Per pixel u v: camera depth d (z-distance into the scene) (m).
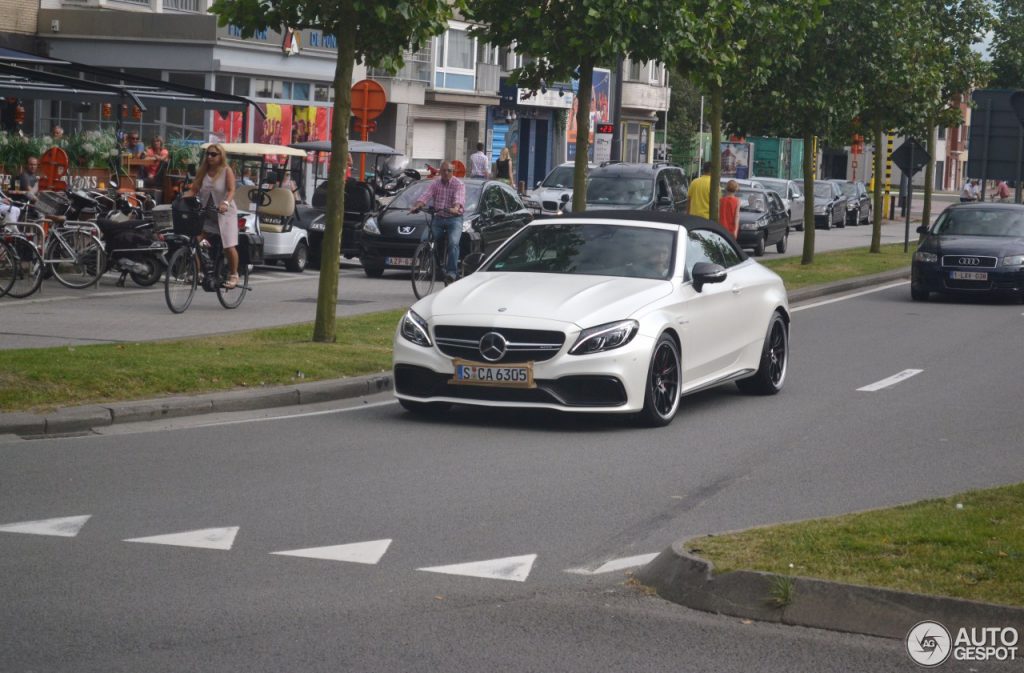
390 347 15.32
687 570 6.79
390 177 34.09
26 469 9.47
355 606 6.55
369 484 9.30
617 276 12.25
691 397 13.76
